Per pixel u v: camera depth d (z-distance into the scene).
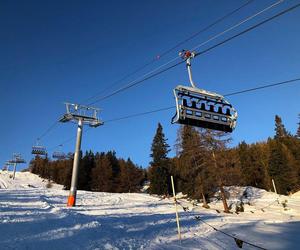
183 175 39.75
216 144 35.62
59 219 15.84
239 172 35.75
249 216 29.19
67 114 30.66
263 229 19.53
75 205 27.69
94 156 97.50
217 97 13.09
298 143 79.56
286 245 14.73
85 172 83.50
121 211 24.30
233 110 13.29
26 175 120.12
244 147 77.75
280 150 69.06
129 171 82.75
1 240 10.58
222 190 34.50
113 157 96.38
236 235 16.83
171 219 20.97
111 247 11.52
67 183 82.06
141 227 17.02
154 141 63.59
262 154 76.44
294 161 71.94
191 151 36.88
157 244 13.23
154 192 59.50
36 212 17.91
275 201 46.31
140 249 11.94
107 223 16.75
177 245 13.35
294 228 20.33
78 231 13.48
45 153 61.94
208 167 35.28
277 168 67.12
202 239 15.10
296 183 65.88
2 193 32.53
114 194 45.09
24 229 12.64
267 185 69.69
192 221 20.78
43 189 44.94
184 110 12.30
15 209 18.48
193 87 12.90
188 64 13.34
